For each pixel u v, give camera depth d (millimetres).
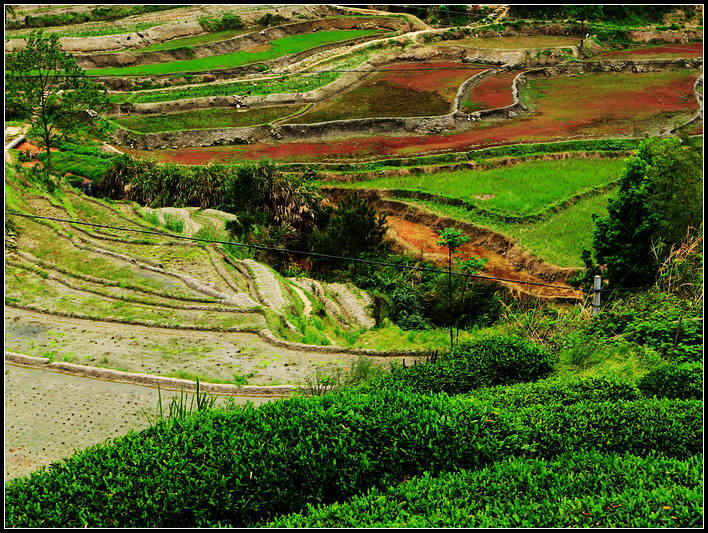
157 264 27516
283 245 39156
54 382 18078
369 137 60156
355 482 11250
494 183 46281
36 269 25531
